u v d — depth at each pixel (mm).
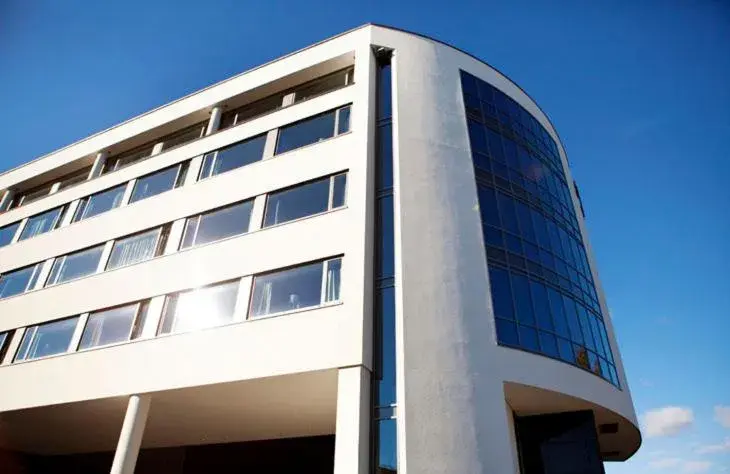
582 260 19000
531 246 16188
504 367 12703
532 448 14828
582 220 21344
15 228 22953
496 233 15352
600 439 18047
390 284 13414
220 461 17938
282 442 17359
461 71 18703
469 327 12828
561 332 15070
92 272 18219
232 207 16828
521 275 15102
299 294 13609
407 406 11258
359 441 10891
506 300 14117
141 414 13695
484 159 16891
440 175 15320
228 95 20516
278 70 19828
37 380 15852
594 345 16547
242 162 18031
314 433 16625
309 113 17781
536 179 18547
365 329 12398
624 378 18000
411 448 10773
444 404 11438
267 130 18281
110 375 14594
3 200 25062
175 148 20234
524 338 13789
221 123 20844
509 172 17422
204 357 13586
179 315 14953
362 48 18359
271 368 12547
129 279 16781
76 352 15805
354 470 10578
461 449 10938
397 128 15945
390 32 18719
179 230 17219
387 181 15312
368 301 12984
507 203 16500
